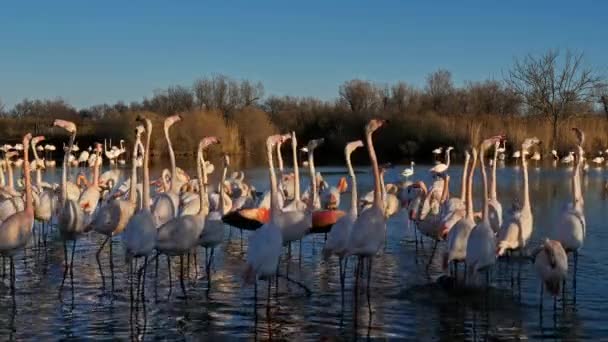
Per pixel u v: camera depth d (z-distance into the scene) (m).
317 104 67.00
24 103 86.19
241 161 55.00
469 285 11.55
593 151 50.41
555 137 50.34
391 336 9.19
